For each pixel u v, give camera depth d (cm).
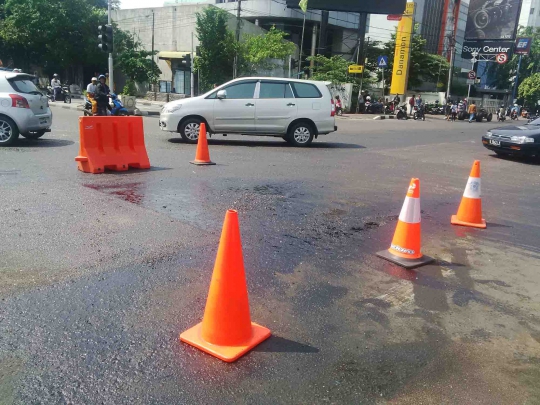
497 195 787
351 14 5269
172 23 3819
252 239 483
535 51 6875
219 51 3344
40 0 3356
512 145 1212
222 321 275
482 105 5191
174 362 263
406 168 1016
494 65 6444
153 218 529
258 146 1234
